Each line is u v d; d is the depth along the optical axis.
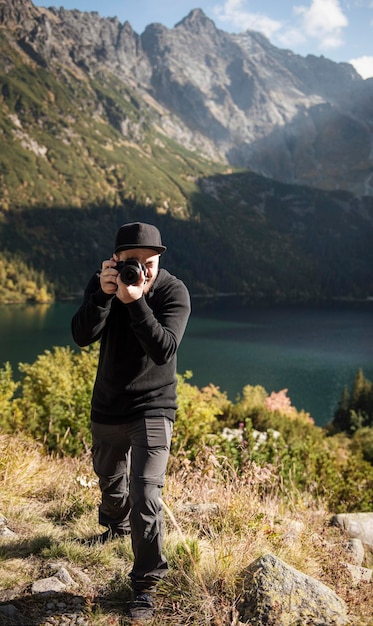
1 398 7.95
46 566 2.92
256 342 122.19
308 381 84.88
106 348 2.89
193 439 7.42
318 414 67.44
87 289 3.03
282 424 13.99
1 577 2.73
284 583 2.61
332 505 6.88
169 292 2.87
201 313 185.00
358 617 2.58
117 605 2.64
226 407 15.21
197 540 3.14
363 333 142.25
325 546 3.72
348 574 3.24
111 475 3.19
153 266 2.83
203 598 2.62
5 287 189.38
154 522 2.67
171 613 2.57
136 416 2.87
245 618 2.50
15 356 90.75
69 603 2.58
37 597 2.59
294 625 2.42
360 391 62.50
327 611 2.50
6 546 3.10
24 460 4.59
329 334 139.25
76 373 10.48
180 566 2.83
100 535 3.35
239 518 3.81
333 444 13.82
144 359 2.85
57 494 4.14
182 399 7.89
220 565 2.87
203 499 4.36
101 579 2.87
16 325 128.75
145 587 2.63
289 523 4.13
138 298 2.58
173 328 2.75
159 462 2.80
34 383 9.24
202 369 90.81
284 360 101.31
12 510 3.66
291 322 164.12
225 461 5.18
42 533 3.32
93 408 3.02
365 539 4.89
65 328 124.44
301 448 7.70
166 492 4.39
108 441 3.04
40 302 182.25
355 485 7.30
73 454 6.87
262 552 3.22
